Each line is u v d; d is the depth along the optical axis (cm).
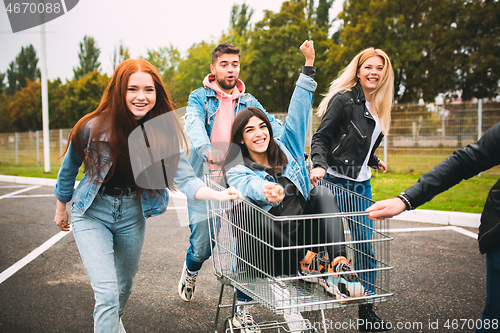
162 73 3466
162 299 337
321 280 202
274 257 206
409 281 368
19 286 361
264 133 242
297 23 3039
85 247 207
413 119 1021
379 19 2522
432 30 2517
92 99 4369
